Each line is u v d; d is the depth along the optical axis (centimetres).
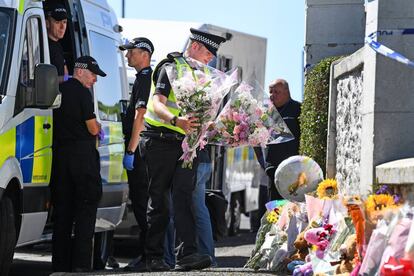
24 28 1340
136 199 1572
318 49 1927
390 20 1300
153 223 1336
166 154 1307
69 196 1446
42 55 1410
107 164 1661
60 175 1440
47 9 1522
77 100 1430
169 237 1452
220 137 1280
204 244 1369
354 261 1052
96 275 1294
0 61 1291
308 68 1931
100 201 1616
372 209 1005
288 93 1780
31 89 1322
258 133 1279
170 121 1262
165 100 1294
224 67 2591
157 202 1329
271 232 1307
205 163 1353
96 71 1448
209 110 1259
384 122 1307
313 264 1139
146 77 1548
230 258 1817
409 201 1064
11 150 1280
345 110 1577
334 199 1173
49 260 1906
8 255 1292
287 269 1245
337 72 1620
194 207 1361
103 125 1662
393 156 1306
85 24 1650
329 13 1922
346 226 1095
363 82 1387
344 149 1580
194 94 1251
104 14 1786
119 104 1792
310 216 1205
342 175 1594
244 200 2772
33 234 1393
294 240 1253
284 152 1756
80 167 1431
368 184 1320
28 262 1853
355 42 1916
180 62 1283
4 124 1258
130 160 1560
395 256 902
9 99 1277
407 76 1302
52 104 1317
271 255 1280
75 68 1451
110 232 1723
